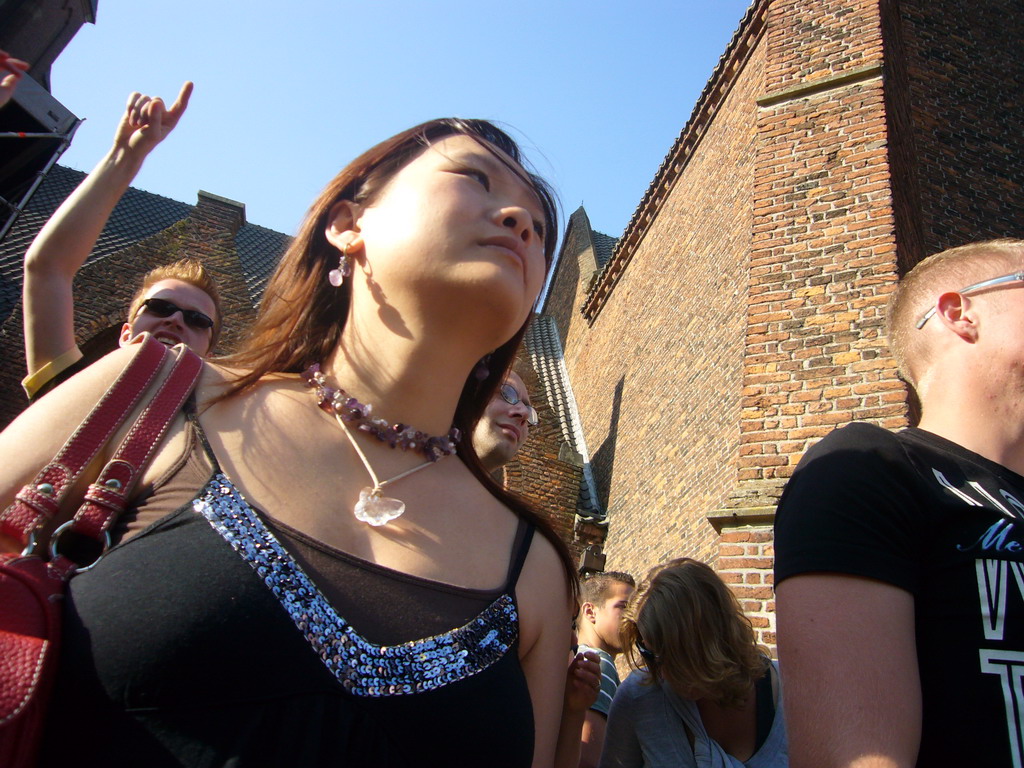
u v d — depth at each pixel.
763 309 5.54
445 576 1.10
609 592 3.49
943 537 1.36
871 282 5.30
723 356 7.22
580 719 1.93
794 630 1.27
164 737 0.84
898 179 6.03
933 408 1.68
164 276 3.14
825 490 1.40
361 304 1.30
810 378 5.12
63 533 0.98
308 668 0.91
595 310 12.75
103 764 0.83
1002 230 7.13
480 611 1.10
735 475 6.21
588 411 11.83
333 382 1.27
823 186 5.88
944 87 7.85
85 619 0.89
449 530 1.19
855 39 6.50
